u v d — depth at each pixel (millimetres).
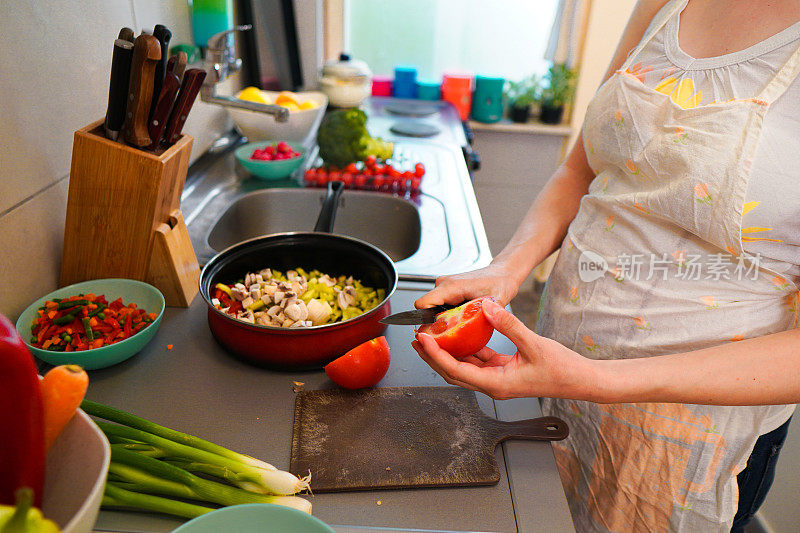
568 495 1051
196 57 1487
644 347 853
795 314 768
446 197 1478
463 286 837
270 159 1507
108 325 811
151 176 828
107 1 1037
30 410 428
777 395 662
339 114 1513
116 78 789
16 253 815
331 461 668
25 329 789
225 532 515
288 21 2002
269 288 900
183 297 942
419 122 2158
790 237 714
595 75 2539
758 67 711
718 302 792
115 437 631
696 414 838
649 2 887
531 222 1020
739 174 698
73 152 818
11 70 786
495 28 2555
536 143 2719
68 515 454
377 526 605
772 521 1728
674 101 775
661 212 792
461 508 633
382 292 954
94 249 885
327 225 1163
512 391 678
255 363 814
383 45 2596
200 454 620
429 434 715
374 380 780
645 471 900
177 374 809
